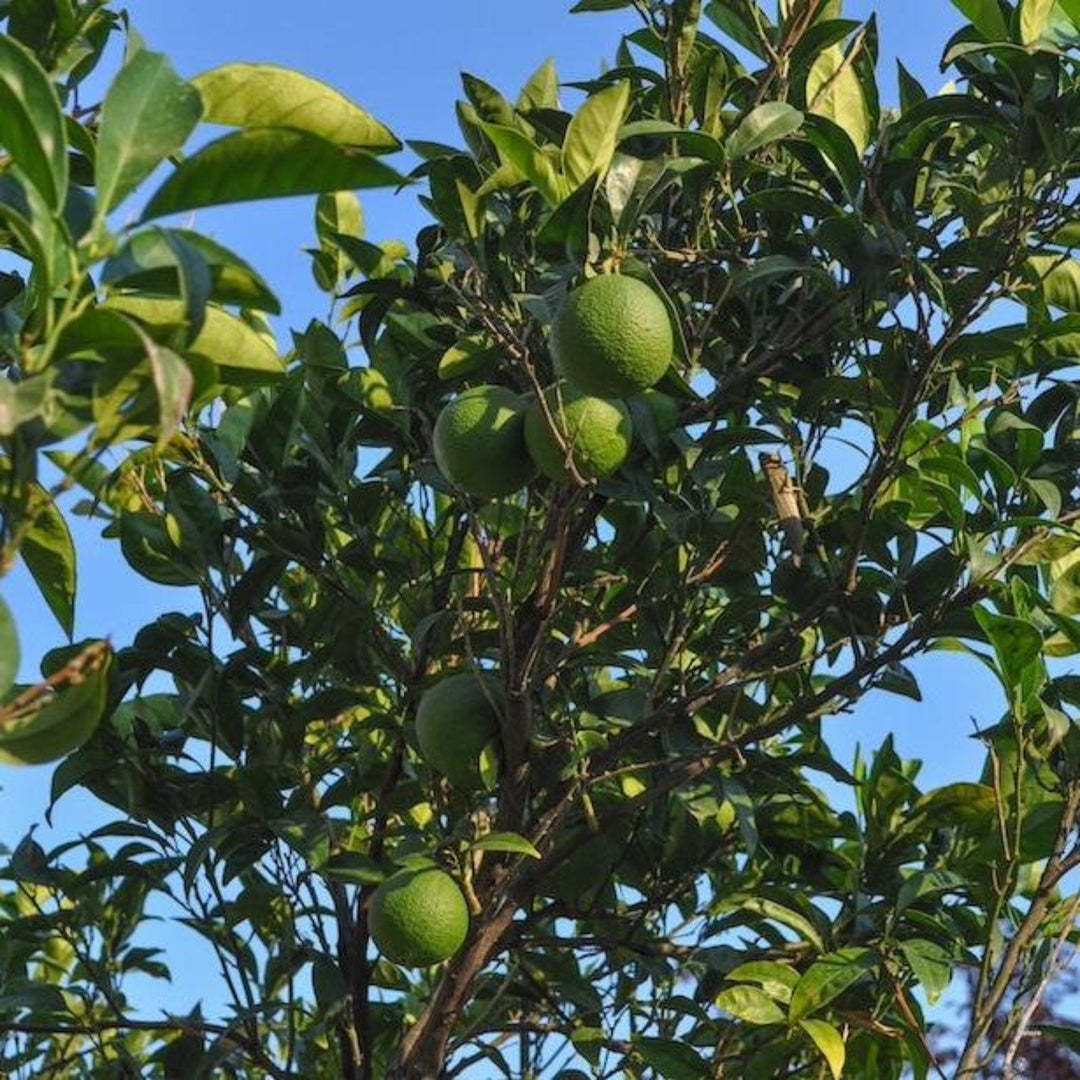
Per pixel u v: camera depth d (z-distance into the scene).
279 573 5.78
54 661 5.34
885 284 5.38
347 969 5.73
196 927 5.80
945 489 5.14
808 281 5.76
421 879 4.74
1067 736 4.96
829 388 5.56
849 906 5.68
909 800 5.93
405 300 5.89
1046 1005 7.06
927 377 5.12
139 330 2.33
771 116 5.16
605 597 6.06
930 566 5.39
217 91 3.16
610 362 4.12
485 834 4.84
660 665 5.66
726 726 5.40
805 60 5.75
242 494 5.82
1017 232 5.14
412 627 6.47
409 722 5.63
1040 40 5.52
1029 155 5.24
